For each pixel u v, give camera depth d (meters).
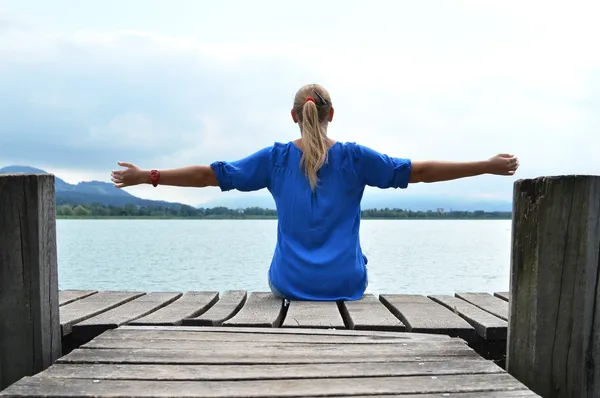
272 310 3.52
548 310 2.54
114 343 2.70
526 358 2.60
